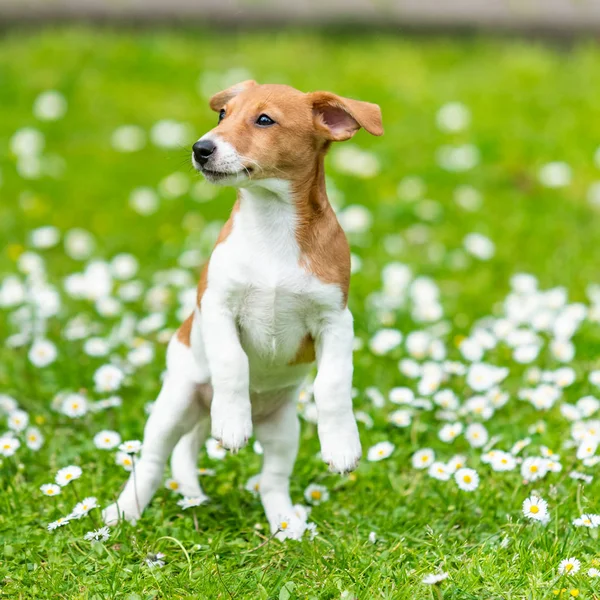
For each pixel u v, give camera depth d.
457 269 14.13
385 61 22.41
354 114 7.41
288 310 7.48
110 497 8.34
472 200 16.48
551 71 21.97
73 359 11.18
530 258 14.55
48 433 9.48
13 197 16.39
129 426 9.60
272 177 7.37
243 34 24.06
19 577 7.12
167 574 7.15
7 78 20.55
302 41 23.50
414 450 9.11
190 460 8.45
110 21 23.81
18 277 13.53
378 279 13.49
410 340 10.85
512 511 8.04
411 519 8.06
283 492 8.08
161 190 16.66
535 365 10.88
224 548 7.57
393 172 17.52
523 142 18.56
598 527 7.61
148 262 14.24
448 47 23.78
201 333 7.82
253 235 7.47
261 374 7.88
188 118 19.38
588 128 19.17
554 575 7.00
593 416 9.66
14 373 10.84
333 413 7.38
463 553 7.39
